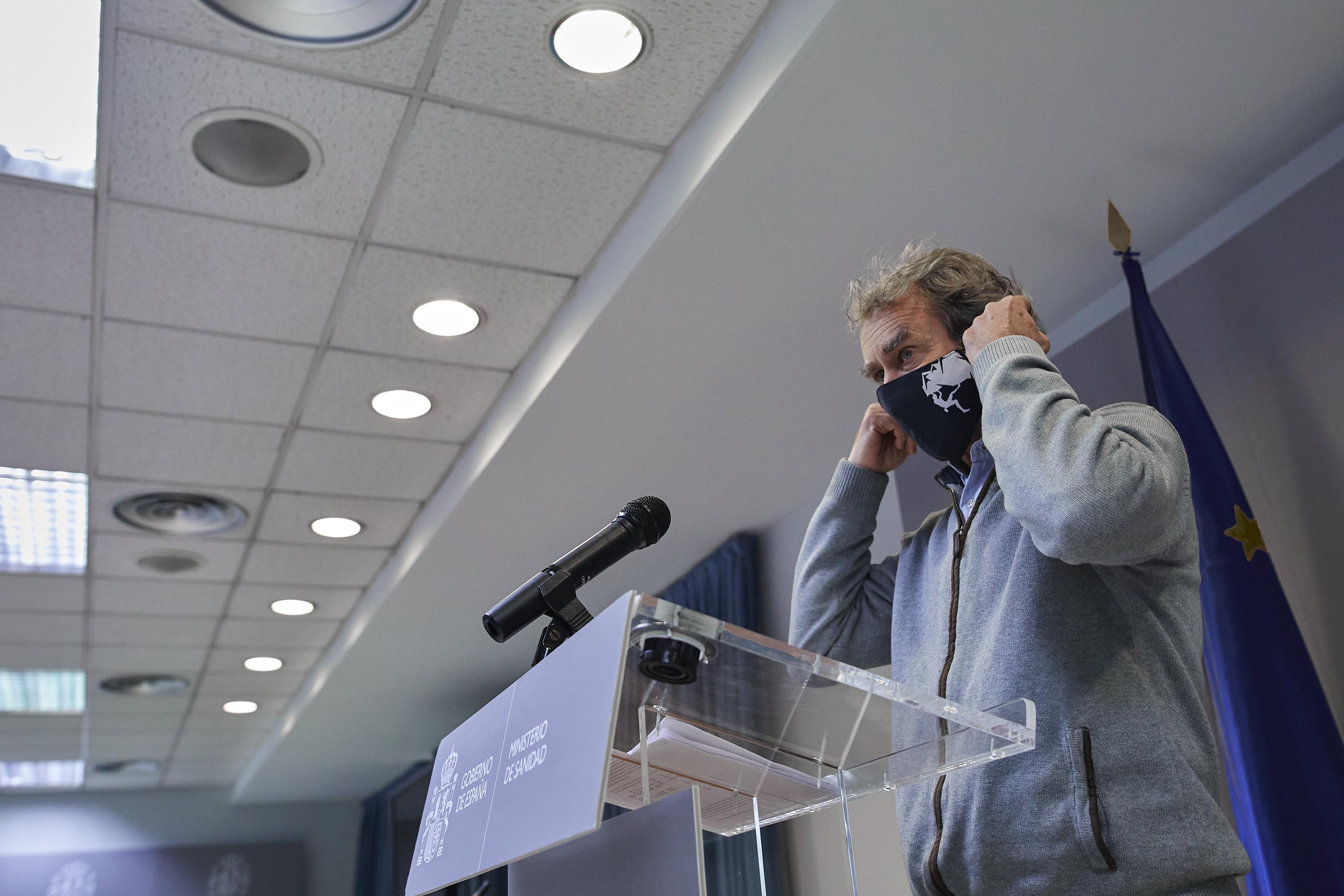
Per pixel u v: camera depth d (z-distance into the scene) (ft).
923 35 6.57
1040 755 3.28
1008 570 3.66
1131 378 9.09
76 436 11.80
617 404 10.84
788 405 11.09
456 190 8.48
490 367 11.03
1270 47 6.88
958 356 4.09
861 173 7.76
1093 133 7.57
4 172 7.97
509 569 14.64
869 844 11.46
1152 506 3.13
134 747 25.03
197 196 8.38
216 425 11.75
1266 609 7.18
